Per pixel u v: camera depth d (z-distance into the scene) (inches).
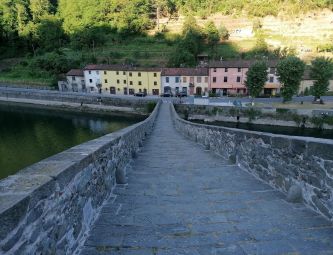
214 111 1836.9
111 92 2470.5
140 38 3575.3
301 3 3720.5
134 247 140.3
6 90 2667.3
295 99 1978.3
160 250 137.7
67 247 126.0
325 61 1770.4
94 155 170.1
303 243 141.3
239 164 321.1
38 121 2003.0
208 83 2253.9
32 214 95.0
